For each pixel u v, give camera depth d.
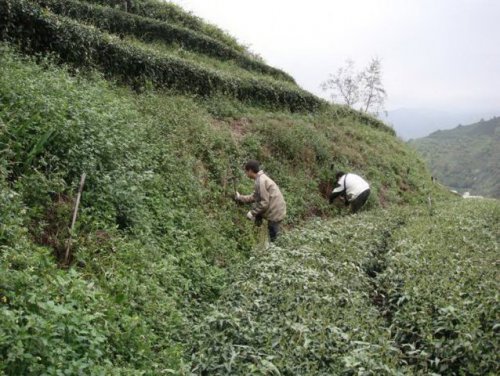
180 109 11.42
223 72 16.00
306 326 4.71
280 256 7.20
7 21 9.77
